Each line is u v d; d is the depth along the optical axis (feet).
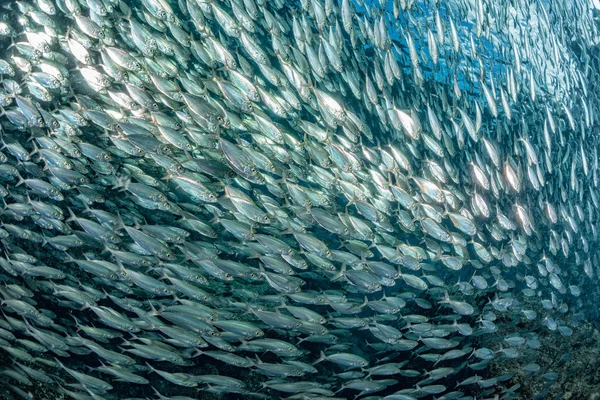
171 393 5.40
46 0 4.81
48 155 4.52
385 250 5.22
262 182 4.65
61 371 4.92
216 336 4.53
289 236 6.00
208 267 4.59
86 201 4.76
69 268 5.54
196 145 5.44
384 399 5.13
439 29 6.14
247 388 5.60
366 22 5.72
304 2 5.48
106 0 5.02
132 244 5.14
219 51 4.85
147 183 5.02
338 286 6.32
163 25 5.22
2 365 4.47
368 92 5.54
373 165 5.84
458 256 6.13
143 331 5.11
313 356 6.05
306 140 5.24
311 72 5.96
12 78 5.46
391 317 5.21
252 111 4.78
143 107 4.90
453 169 5.79
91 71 4.73
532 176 6.14
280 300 4.87
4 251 5.10
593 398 6.38
